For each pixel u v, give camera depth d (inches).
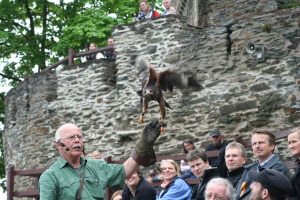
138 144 237.1
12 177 576.7
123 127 629.9
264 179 224.5
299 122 514.6
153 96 289.7
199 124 573.0
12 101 788.0
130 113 625.3
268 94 534.9
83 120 665.0
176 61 599.2
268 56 541.3
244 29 561.9
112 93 647.1
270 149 308.0
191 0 717.9
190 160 342.6
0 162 981.8
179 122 584.4
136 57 313.4
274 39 542.0
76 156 231.3
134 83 626.2
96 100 657.6
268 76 539.5
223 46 573.3
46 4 932.6
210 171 330.6
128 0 906.7
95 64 666.2
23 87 756.0
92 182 229.8
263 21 550.6
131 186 349.1
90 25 829.2
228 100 559.2
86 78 671.1
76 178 229.1
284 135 418.6
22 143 751.7
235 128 551.2
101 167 235.6
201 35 592.1
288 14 539.2
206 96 572.7
